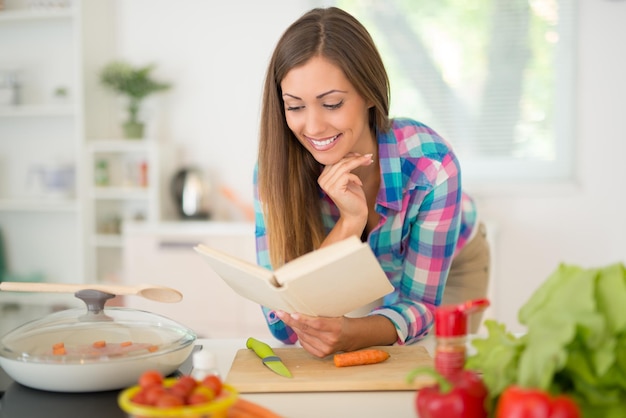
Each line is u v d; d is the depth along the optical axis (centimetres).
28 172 439
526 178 400
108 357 109
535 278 392
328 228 174
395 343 147
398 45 404
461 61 401
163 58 414
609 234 388
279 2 405
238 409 93
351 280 116
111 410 104
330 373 119
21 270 446
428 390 85
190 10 411
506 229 393
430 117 405
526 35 396
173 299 125
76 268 442
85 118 406
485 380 89
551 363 80
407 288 168
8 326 201
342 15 143
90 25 405
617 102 384
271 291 117
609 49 383
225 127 413
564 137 396
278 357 126
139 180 410
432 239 162
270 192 155
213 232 371
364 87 142
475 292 228
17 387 115
